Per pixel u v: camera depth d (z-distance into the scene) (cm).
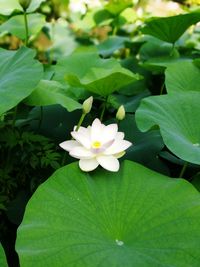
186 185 92
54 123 135
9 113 124
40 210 85
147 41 190
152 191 91
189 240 81
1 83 107
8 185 114
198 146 109
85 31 241
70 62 152
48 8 241
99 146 93
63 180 91
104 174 95
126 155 122
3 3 169
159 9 243
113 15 228
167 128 105
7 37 229
